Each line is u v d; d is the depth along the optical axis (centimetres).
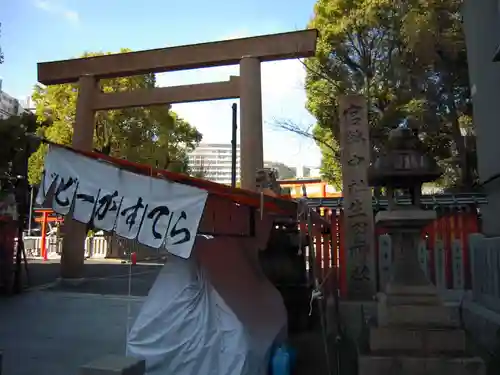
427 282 577
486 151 1095
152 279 1778
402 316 557
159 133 2691
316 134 2234
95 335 864
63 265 1520
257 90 1330
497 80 1011
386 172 566
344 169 1051
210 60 1381
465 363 505
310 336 812
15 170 1405
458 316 678
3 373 623
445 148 1900
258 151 1289
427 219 570
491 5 1038
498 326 754
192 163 3184
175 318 527
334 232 1073
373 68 1931
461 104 1822
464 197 1182
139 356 523
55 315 1071
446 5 1622
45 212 3027
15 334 870
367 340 597
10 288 1364
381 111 1925
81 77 1510
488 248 875
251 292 630
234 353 494
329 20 1944
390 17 1778
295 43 1327
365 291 998
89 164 491
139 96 1445
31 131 1478
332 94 2016
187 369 506
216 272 575
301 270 877
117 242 2869
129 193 466
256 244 767
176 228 442
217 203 627
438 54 1706
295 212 609
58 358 702
